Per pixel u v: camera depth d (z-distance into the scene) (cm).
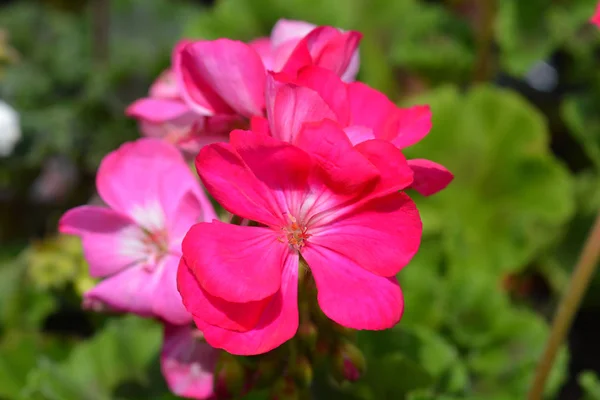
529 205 44
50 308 44
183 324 26
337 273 23
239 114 25
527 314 38
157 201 26
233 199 23
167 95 28
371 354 34
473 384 37
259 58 24
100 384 35
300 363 25
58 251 41
